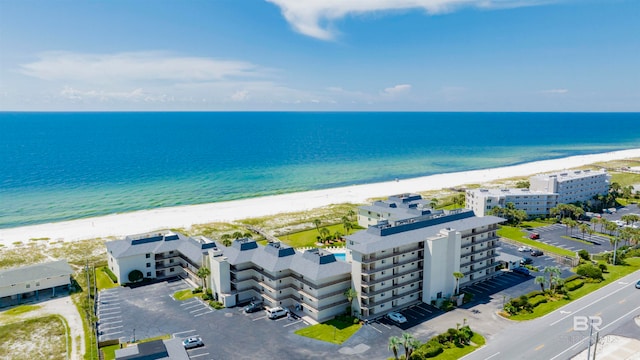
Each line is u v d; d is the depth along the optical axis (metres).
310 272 104.00
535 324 99.81
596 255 146.25
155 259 134.50
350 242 116.25
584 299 112.62
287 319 105.00
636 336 93.12
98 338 97.19
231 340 95.25
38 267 125.06
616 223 184.88
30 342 96.75
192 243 134.38
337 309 106.00
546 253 150.75
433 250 109.62
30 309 113.69
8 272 121.44
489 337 94.25
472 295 116.94
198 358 88.00
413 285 112.56
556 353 87.12
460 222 125.88
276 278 107.94
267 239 177.38
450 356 86.38
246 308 109.56
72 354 91.81
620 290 117.75
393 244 106.75
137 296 120.75
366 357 87.38
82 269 143.00
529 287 122.06
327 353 89.19
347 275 107.19
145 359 71.88
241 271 115.31
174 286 128.00
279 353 89.56
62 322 106.38
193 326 102.31
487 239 128.50
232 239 165.50
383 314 105.50
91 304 113.06
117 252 133.12
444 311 107.44
